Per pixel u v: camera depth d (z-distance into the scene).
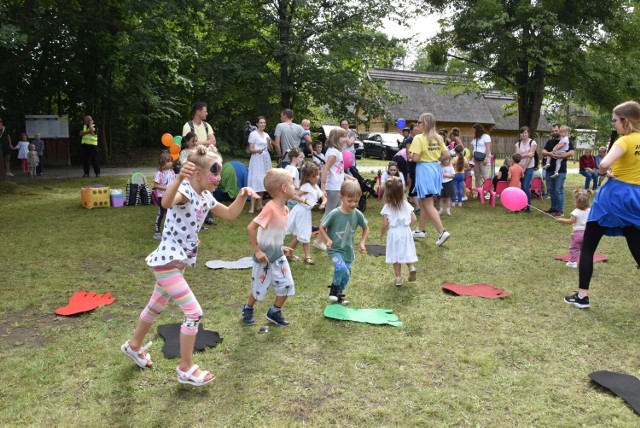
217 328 4.21
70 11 14.12
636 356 3.80
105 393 3.18
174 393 3.20
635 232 4.48
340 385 3.32
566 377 3.47
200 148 3.28
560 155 9.77
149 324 3.41
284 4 14.59
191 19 13.79
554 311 4.70
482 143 12.13
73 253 6.54
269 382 3.35
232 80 14.66
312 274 5.79
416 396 3.19
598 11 14.22
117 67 19.80
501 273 5.95
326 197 7.09
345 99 15.64
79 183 14.05
